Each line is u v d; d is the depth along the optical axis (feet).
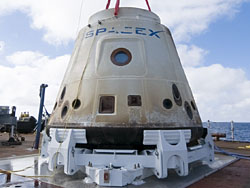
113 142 18.48
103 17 24.71
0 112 73.10
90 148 19.48
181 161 17.19
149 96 19.36
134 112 18.58
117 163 17.35
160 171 16.26
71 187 16.16
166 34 25.20
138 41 21.98
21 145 48.08
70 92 21.54
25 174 20.25
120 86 19.58
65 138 18.83
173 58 23.84
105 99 19.35
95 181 16.62
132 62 20.72
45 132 23.54
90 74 21.03
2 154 34.53
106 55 21.52
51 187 16.31
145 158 17.22
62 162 17.94
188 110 21.70
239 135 188.14
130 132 17.95
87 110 19.26
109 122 18.29
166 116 19.07
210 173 21.02
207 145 23.63
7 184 17.06
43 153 22.98
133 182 16.69
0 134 85.97
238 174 20.86
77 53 24.47
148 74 20.26
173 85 21.34
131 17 23.91
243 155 31.96
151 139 17.51
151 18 25.29
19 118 103.76
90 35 24.09
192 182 17.75
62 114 20.94
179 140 18.08
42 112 42.96
